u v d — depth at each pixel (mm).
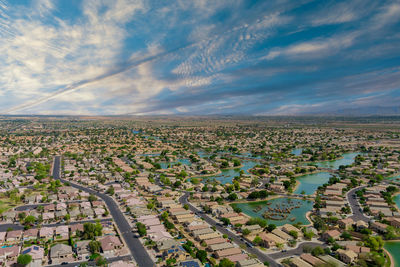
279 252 197375
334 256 192000
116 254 186500
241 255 187000
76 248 188125
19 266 169500
